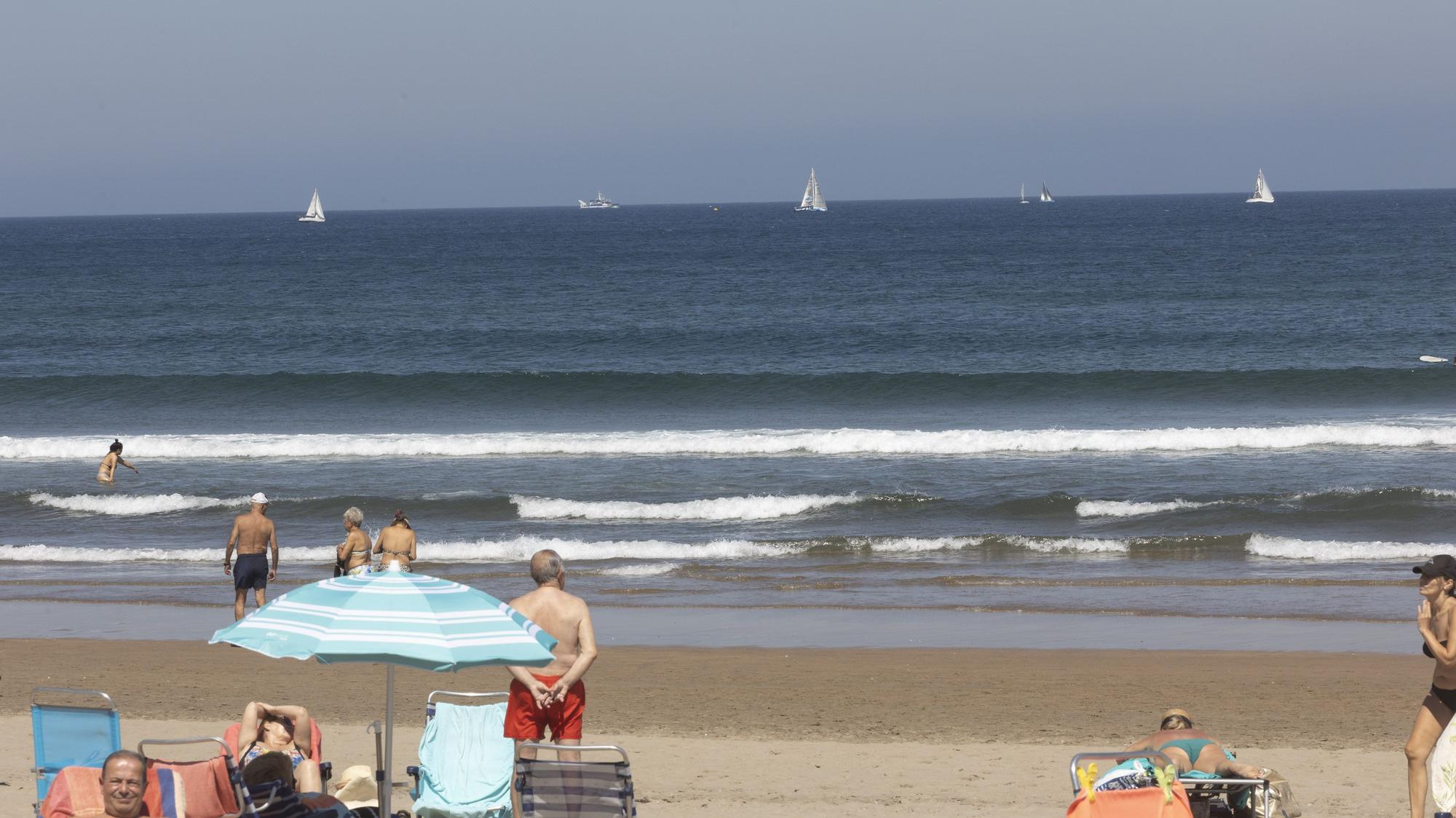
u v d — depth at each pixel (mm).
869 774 16062
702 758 16859
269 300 116625
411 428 54406
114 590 30016
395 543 26562
